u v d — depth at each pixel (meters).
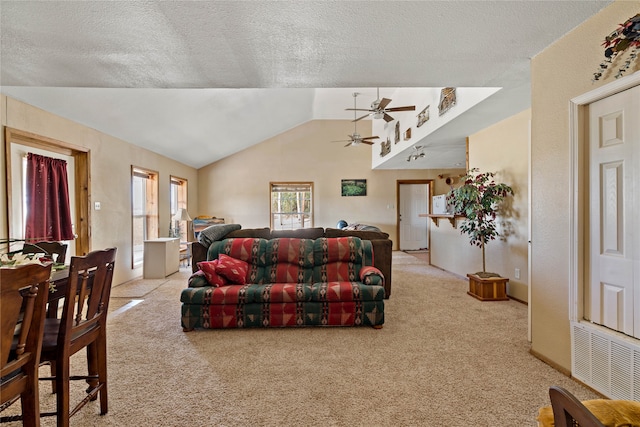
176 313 3.43
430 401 1.78
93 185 4.29
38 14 1.73
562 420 0.73
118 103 4.02
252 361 2.28
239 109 5.94
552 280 2.16
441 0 1.66
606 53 1.60
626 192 1.71
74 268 1.39
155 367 2.20
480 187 3.94
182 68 2.45
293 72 2.54
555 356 2.14
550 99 2.15
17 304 1.01
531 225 2.37
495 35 2.01
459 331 2.84
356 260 3.51
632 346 1.63
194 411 1.70
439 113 4.23
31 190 3.36
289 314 2.93
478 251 4.60
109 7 1.68
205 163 8.19
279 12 1.75
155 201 6.12
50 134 3.56
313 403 1.77
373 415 1.66
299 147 8.55
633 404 1.07
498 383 1.97
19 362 1.07
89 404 1.77
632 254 1.68
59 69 2.44
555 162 2.12
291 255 3.48
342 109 7.84
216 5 1.68
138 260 5.74
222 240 3.71
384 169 8.66
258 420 1.63
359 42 2.08
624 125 1.71
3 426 1.61
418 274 5.44
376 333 2.81
